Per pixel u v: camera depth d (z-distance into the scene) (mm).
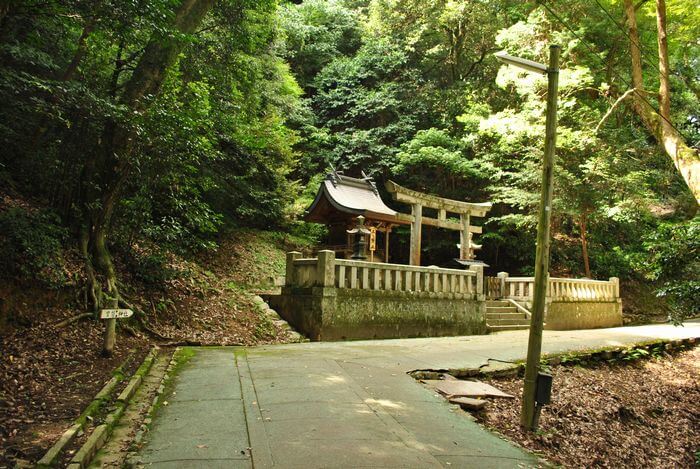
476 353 8562
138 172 8852
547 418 6137
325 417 4559
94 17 6734
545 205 5500
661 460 6184
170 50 9219
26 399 4539
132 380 5387
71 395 4789
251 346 8703
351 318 10336
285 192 18422
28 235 6973
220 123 13883
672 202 19875
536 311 5469
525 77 18031
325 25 28375
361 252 12195
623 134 18391
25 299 6594
